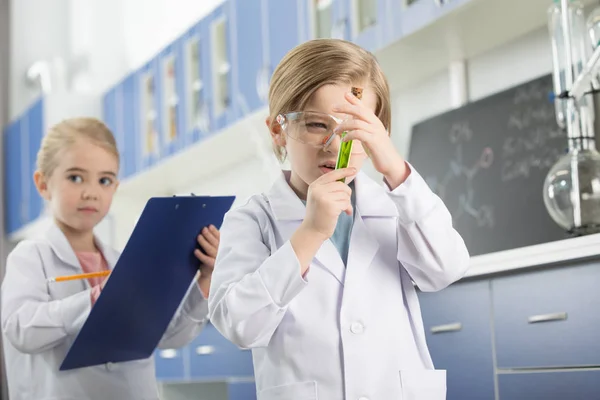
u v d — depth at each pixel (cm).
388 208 121
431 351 199
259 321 108
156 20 443
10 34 518
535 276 169
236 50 325
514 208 225
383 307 115
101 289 160
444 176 255
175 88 375
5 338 173
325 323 112
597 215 175
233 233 121
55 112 444
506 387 175
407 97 287
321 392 110
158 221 145
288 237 119
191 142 360
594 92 179
